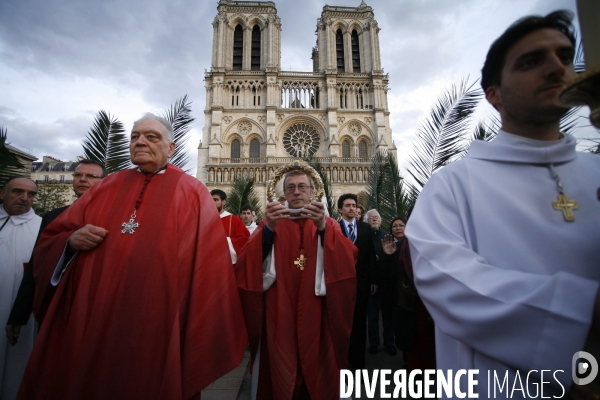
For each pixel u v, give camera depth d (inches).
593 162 60.9
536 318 37.6
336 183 1668.3
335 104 1840.6
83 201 116.3
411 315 156.3
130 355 93.3
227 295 113.0
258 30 2010.3
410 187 337.7
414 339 154.3
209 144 1702.8
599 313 35.0
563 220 52.9
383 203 458.9
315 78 1910.7
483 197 59.3
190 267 110.7
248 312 130.9
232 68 1897.1
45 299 109.7
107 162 310.8
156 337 96.4
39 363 95.3
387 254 251.8
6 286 159.3
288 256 139.8
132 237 104.8
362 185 1668.3
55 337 100.3
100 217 111.0
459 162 69.2
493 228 55.5
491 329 41.1
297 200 140.9
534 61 55.1
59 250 107.2
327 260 133.9
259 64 1964.8
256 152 1780.3
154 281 100.5
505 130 66.4
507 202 57.0
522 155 60.1
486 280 44.9
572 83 38.1
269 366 135.0
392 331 253.3
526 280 42.2
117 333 94.0
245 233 257.3
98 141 312.2
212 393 179.3
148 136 118.0
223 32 1897.1
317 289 134.3
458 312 45.1
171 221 110.0
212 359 104.0
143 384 92.4
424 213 62.3
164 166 127.6
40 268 109.0
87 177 184.1
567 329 35.7
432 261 52.0
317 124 1822.1
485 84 68.6
